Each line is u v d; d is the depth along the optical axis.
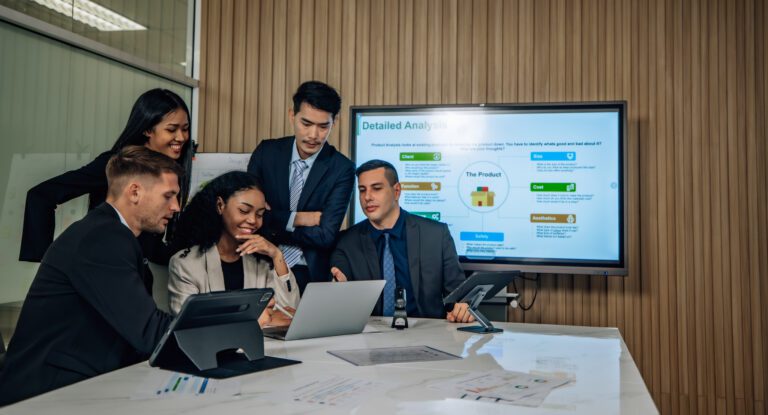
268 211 3.82
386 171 3.69
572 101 3.74
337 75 4.05
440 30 3.94
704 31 3.69
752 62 3.64
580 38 3.80
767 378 3.58
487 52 3.89
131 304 1.99
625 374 1.78
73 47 3.12
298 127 3.81
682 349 3.66
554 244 3.69
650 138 3.72
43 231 2.88
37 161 2.89
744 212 3.63
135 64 3.54
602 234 3.64
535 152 3.71
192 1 4.15
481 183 3.75
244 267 3.12
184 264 2.98
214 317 1.87
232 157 3.87
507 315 3.75
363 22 4.03
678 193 3.69
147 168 2.27
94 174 3.13
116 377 1.71
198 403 1.45
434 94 3.93
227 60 4.14
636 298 3.71
